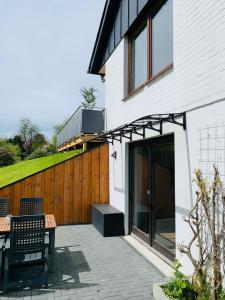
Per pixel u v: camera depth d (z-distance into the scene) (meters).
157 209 5.78
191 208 4.28
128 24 7.30
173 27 5.00
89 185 8.77
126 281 4.44
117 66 8.27
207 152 3.96
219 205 3.65
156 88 5.70
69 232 7.58
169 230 5.23
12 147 32.62
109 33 9.27
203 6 4.13
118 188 7.90
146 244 6.25
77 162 8.69
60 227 8.19
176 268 3.82
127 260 5.39
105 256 5.63
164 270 4.88
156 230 5.81
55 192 8.46
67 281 4.44
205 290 3.45
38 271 4.83
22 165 18.61
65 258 5.52
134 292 4.06
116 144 8.19
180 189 4.62
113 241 6.70
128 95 7.26
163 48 5.71
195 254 4.14
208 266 3.67
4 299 3.86
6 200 6.25
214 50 3.86
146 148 6.40
